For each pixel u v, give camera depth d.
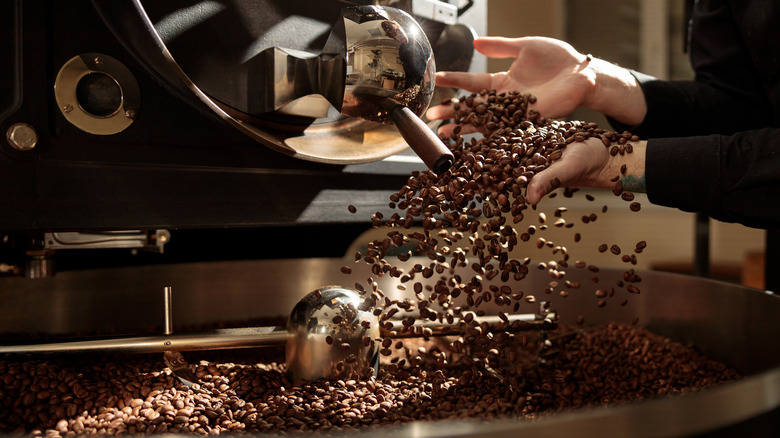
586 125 1.29
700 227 2.45
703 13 1.67
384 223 1.22
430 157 1.08
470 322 1.23
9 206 1.07
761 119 1.60
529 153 1.20
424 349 1.33
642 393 1.24
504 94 1.37
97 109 1.11
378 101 1.14
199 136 1.18
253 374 1.21
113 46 1.11
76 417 1.09
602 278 1.48
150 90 1.14
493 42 1.46
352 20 1.14
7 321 1.34
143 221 1.15
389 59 1.13
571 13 4.67
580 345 1.40
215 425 1.10
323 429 1.05
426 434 0.78
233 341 1.18
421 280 1.50
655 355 1.34
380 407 1.11
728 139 1.24
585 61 1.46
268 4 1.23
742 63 1.60
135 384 1.16
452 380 1.22
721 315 1.32
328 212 1.31
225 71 1.20
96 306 1.42
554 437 0.80
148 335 1.16
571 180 1.22
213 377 1.20
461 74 1.42
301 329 1.17
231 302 1.51
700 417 0.83
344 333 1.17
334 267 1.53
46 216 1.09
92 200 1.12
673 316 1.41
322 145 1.26
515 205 1.14
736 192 1.22
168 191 1.17
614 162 1.25
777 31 1.43
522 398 1.13
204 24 1.18
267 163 1.24
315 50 1.29
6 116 1.06
